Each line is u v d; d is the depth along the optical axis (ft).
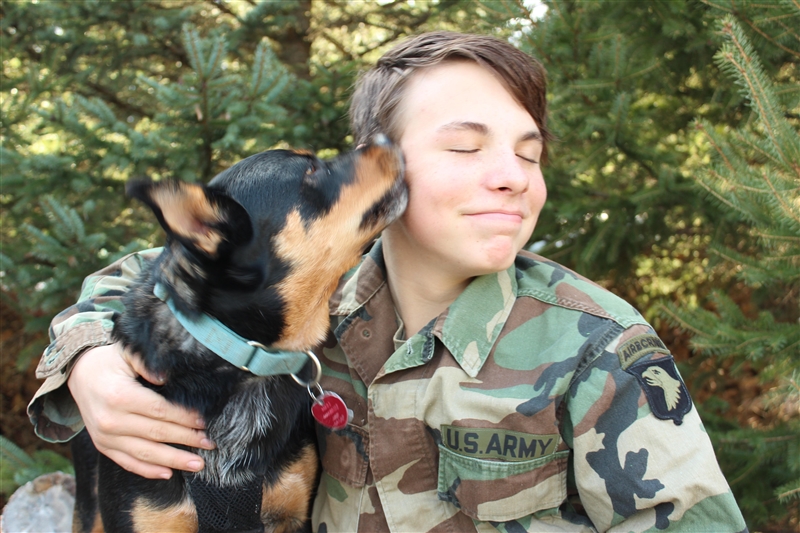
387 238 7.18
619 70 11.49
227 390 6.80
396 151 6.59
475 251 6.11
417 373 6.48
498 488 5.95
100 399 6.50
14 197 14.39
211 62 12.48
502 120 6.16
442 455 6.23
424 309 7.06
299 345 6.97
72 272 12.47
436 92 6.34
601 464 5.77
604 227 12.57
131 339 6.89
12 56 15.55
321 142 15.57
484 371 6.27
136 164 13.28
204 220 6.44
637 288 16.40
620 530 5.73
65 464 12.83
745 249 13.32
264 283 6.73
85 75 15.88
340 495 7.02
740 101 11.43
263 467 7.00
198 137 13.51
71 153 13.62
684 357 16.22
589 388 5.88
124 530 7.06
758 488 10.91
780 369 9.46
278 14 16.84
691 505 5.44
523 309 6.64
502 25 11.99
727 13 9.93
